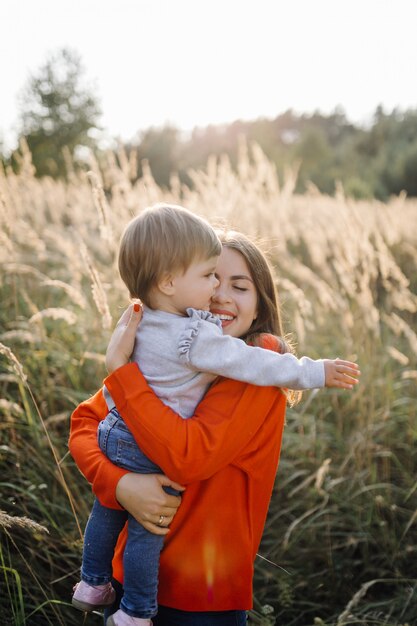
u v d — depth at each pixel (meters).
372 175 31.55
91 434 1.85
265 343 1.86
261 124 35.34
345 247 4.39
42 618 2.59
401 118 41.62
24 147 5.46
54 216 5.95
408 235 6.85
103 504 1.70
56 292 4.87
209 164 5.43
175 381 1.69
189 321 1.69
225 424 1.62
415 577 3.17
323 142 38.19
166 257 1.65
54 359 3.93
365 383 4.23
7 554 2.71
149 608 1.66
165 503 1.63
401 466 3.79
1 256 4.08
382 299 6.21
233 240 1.94
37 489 3.00
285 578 2.99
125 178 4.86
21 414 3.25
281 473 3.74
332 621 2.88
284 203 5.98
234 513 1.72
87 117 23.70
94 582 1.78
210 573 1.71
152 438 1.58
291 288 4.03
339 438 4.00
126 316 1.81
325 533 3.21
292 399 2.05
